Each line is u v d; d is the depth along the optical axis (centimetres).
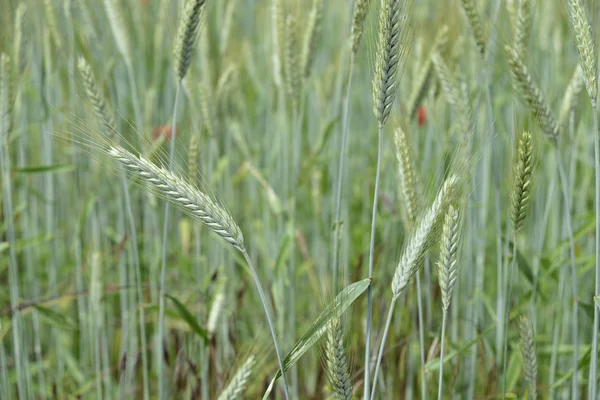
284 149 142
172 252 148
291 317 133
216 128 130
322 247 146
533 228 144
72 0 133
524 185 103
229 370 120
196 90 133
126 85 162
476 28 116
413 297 125
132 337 140
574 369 111
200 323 125
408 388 126
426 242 98
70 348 148
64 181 160
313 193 146
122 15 124
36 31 141
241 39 202
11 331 146
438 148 128
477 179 143
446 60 125
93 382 137
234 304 142
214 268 140
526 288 140
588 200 152
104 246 155
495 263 142
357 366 122
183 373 127
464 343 128
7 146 123
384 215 134
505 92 147
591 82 101
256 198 153
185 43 108
